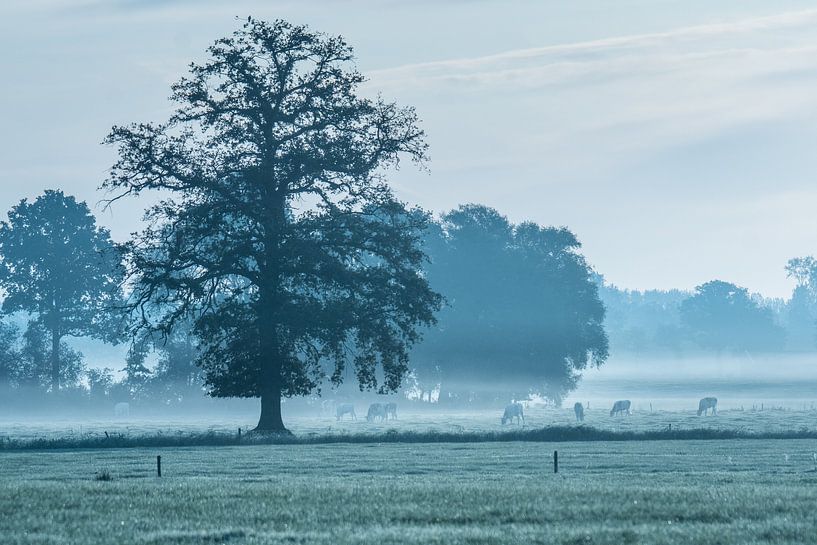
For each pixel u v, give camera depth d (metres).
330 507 45.34
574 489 50.72
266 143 117.38
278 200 118.19
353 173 117.69
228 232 115.19
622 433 102.38
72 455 85.31
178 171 115.62
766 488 51.50
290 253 112.62
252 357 114.19
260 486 53.84
